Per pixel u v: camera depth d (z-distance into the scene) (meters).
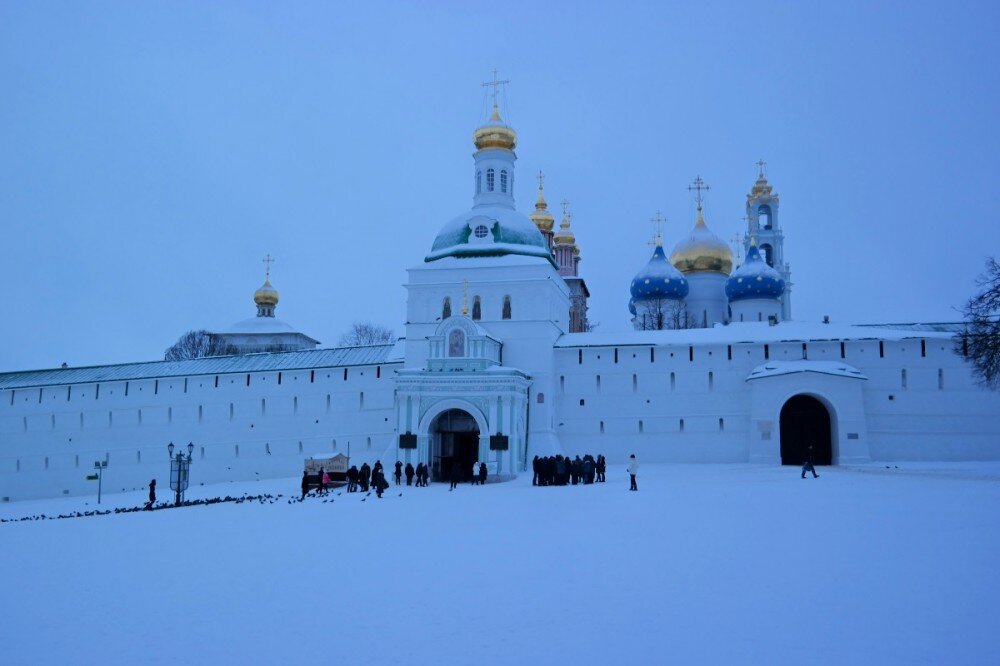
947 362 57.16
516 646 12.42
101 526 30.25
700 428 59.28
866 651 11.52
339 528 26.03
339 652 12.40
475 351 56.47
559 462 45.78
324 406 64.62
